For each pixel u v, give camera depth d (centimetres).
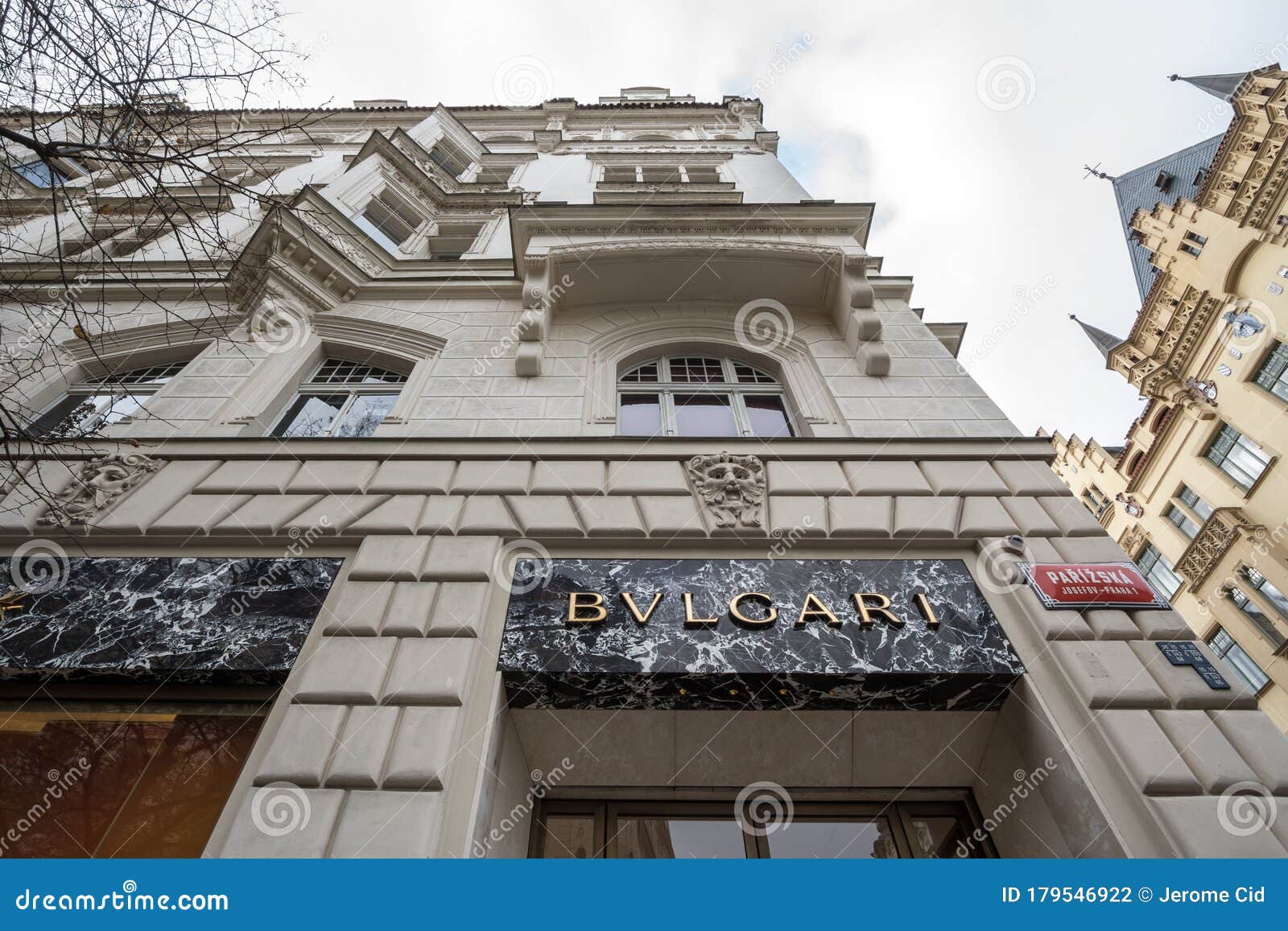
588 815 493
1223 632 2477
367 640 464
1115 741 411
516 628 485
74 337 865
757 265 898
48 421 783
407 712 420
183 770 434
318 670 442
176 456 629
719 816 496
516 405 733
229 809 390
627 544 554
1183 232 2886
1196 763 398
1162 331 2969
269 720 432
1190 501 2809
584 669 452
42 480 545
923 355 816
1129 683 438
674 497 591
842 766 496
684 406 814
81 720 457
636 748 489
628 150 2117
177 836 407
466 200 1645
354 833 363
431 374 795
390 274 1045
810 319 918
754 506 580
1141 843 379
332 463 623
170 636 476
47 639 472
